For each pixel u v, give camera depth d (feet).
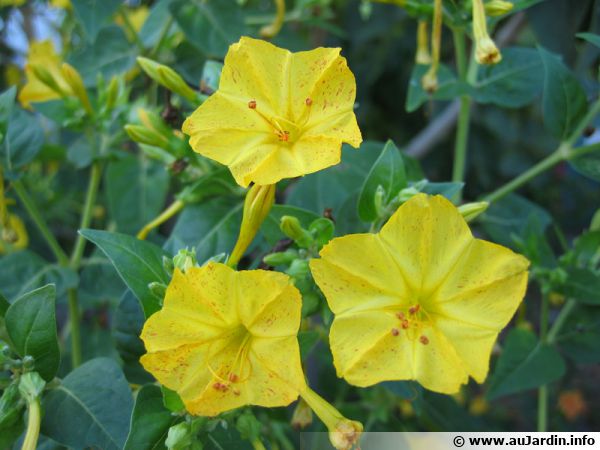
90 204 0.67
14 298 0.61
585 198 1.10
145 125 0.56
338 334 0.40
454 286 0.42
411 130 1.08
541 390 0.68
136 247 0.45
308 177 0.62
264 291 0.39
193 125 0.44
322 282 0.41
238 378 0.40
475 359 0.41
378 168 0.48
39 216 0.63
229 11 0.65
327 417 0.42
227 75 0.45
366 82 1.02
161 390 0.44
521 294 0.41
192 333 0.40
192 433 0.43
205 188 0.57
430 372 0.41
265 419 0.66
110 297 0.65
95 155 0.66
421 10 0.59
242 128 0.45
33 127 0.62
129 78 0.73
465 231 0.41
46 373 0.45
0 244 0.73
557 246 0.96
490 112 1.02
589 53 0.72
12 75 0.93
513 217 0.72
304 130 0.45
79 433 0.45
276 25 0.70
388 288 0.42
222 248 0.56
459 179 0.67
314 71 0.45
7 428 0.45
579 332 0.64
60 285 0.62
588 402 1.07
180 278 0.39
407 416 0.72
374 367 0.40
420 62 0.62
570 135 0.61
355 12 1.00
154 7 0.71
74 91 0.61
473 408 1.02
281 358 0.40
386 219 0.48
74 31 0.83
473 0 0.53
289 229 0.46
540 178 1.05
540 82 0.64
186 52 0.67
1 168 0.60
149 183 0.70
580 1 0.70
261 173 0.44
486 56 0.51
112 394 0.46
